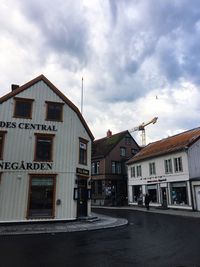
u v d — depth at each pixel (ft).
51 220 59.00
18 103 63.21
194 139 95.66
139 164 125.29
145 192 117.91
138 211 97.04
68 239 39.58
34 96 64.80
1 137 60.34
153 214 83.51
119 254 29.22
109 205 133.39
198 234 42.60
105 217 73.67
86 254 29.48
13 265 25.36
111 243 35.91
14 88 71.82
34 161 60.90
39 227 52.06
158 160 110.32
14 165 59.26
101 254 29.35
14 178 58.59
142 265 24.49
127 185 138.51
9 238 40.96
